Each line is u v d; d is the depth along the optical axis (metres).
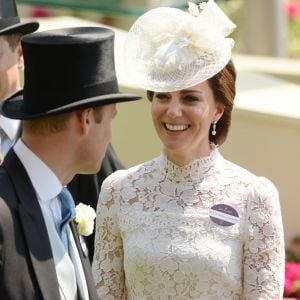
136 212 10.49
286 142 15.72
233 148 15.91
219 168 10.50
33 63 8.66
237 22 28.55
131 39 10.41
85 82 8.68
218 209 10.32
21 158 8.75
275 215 10.31
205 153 10.48
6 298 8.31
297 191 15.76
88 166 8.84
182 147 10.29
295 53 29.53
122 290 10.84
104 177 12.28
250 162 15.88
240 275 10.29
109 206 10.67
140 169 10.67
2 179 8.66
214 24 10.38
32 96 8.70
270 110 15.77
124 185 10.62
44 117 8.59
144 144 15.88
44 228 8.61
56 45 8.59
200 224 10.29
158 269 10.27
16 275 8.37
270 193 10.34
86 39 8.66
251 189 10.36
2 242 8.38
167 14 10.38
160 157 10.64
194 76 10.12
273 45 25.56
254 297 10.20
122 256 10.74
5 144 11.73
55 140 8.69
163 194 10.47
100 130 8.77
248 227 10.28
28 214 8.57
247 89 17.58
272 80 18.53
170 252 10.23
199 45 10.20
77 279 9.02
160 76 10.21
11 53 12.02
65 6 21.22
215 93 10.38
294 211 15.77
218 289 10.22
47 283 8.45
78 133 8.69
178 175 10.44
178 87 10.11
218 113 10.52
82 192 12.20
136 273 10.38
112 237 10.71
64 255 8.84
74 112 8.63
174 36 10.30
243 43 26.56
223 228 10.27
